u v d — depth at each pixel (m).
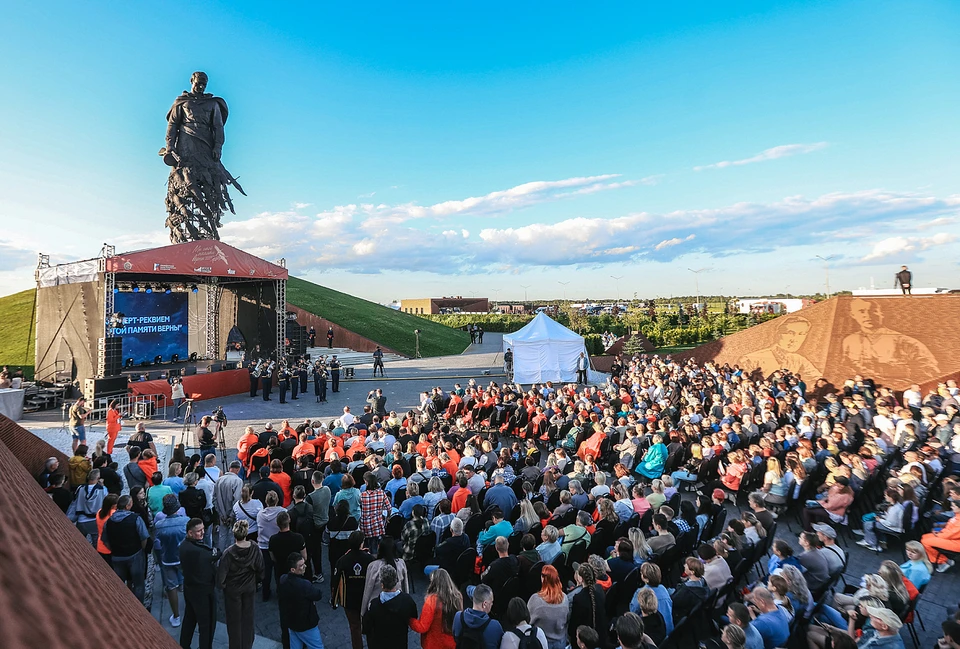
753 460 12.32
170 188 38.84
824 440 12.32
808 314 27.31
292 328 33.34
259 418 20.92
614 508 8.65
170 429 19.05
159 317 30.59
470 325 61.81
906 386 22.23
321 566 8.98
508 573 6.96
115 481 8.89
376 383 31.16
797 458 11.38
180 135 38.44
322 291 64.56
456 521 7.92
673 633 6.29
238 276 26.70
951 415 14.47
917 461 10.84
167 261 23.62
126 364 28.70
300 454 11.71
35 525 0.97
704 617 7.45
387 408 23.23
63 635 0.56
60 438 17.38
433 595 5.80
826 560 7.19
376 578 6.24
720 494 9.70
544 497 9.98
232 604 6.30
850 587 7.66
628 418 15.59
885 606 5.97
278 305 29.97
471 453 11.72
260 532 8.19
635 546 7.62
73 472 9.80
